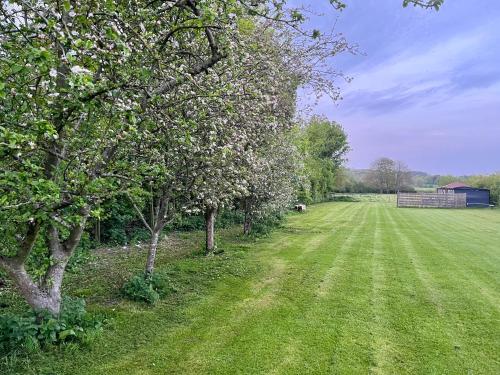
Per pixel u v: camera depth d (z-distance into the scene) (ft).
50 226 15.16
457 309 19.88
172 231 46.11
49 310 14.94
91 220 26.99
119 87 11.95
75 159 12.89
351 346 15.42
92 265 28.35
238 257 31.55
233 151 19.83
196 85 13.64
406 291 22.94
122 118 12.62
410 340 16.07
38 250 15.49
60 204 12.42
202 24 13.14
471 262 31.60
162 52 14.34
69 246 15.79
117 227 38.88
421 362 14.21
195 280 24.11
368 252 35.63
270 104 23.81
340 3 13.87
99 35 11.50
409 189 189.98
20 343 13.65
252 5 15.38
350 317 18.56
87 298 20.20
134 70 12.40
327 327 17.29
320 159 125.70
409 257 33.42
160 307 19.34
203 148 18.21
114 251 34.55
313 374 13.26
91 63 11.10
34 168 10.43
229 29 14.46
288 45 25.91
